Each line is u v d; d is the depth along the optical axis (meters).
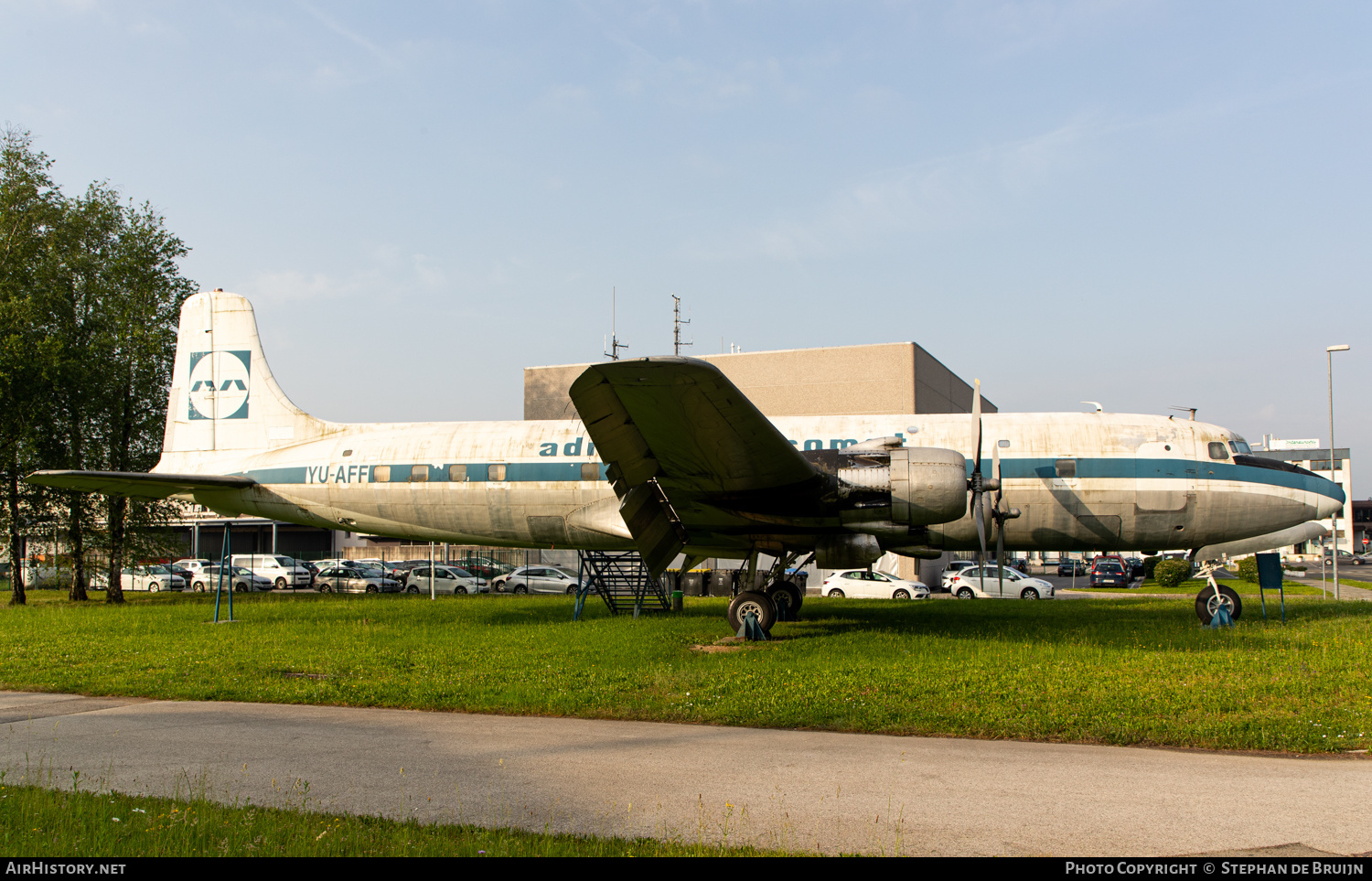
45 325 28.42
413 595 34.53
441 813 5.41
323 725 8.26
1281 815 5.26
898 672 10.11
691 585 29.20
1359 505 96.44
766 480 13.04
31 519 27.61
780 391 35.28
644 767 6.54
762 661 11.13
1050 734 7.54
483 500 17.64
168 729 8.04
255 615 19.33
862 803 5.55
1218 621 14.64
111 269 29.89
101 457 28.28
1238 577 42.00
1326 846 4.72
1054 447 15.75
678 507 13.89
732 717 8.31
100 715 8.78
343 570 38.09
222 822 5.20
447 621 17.45
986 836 4.89
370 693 9.69
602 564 19.45
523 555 46.00
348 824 5.16
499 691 9.70
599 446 12.29
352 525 18.86
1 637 15.21
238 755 7.00
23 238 28.70
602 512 17.02
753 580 14.56
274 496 19.06
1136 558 49.72
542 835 4.96
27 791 5.90
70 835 4.97
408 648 13.18
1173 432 15.87
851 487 13.22
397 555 54.00
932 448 13.49
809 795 5.75
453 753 7.03
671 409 11.02
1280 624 14.88
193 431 20.34
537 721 8.43
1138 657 11.03
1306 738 7.13
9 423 26.66
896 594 30.19
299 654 12.65
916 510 13.09
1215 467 15.52
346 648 13.30
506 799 5.72
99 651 13.22
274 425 19.94
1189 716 7.86
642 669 10.81
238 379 20.30
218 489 19.22
